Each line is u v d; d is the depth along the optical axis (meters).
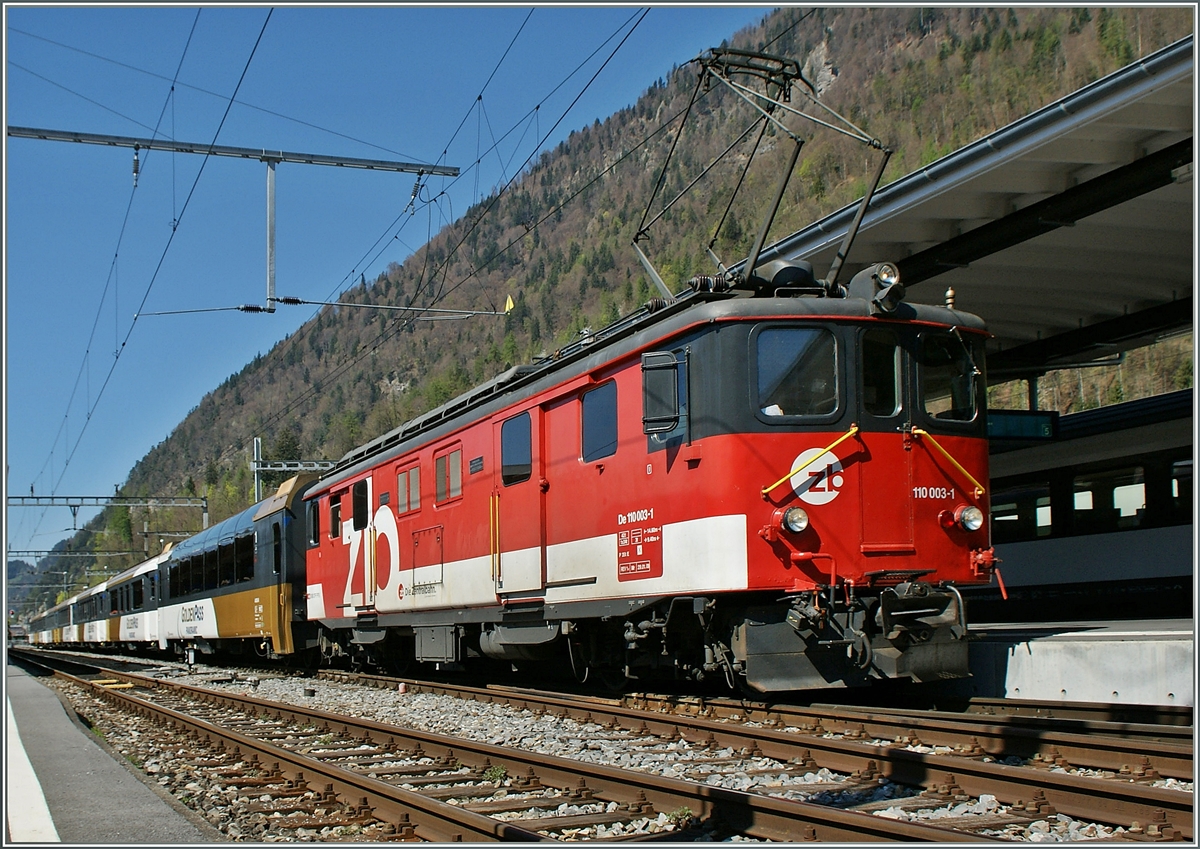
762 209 80.06
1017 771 6.23
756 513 9.28
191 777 8.46
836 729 8.95
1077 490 18.95
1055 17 104.50
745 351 9.48
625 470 10.58
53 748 9.72
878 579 9.48
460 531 13.91
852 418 9.63
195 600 28.20
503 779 7.63
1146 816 5.60
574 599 11.39
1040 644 9.77
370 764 8.59
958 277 17.59
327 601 19.17
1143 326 19.70
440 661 14.95
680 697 11.03
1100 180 13.95
